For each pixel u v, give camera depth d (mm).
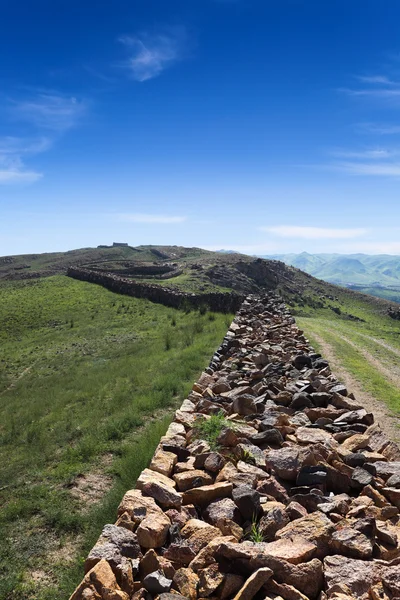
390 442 6441
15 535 6723
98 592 3453
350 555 3922
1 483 8641
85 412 12773
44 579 5797
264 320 20656
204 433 6777
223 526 4434
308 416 7875
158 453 6020
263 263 76375
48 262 100000
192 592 3578
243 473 5402
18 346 27188
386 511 4566
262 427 7027
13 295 43812
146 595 3588
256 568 3668
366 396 12523
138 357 19672
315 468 5477
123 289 41656
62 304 38094
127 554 3977
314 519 4367
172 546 4066
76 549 6371
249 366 11562
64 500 7613
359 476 5391
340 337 25438
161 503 4848
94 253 100500
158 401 12250
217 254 97062
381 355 20359
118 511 4633
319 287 86000
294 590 3428
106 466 8875
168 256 97938
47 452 9961
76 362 21234
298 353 13047
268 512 4598
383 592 3418
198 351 18109
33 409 14438
